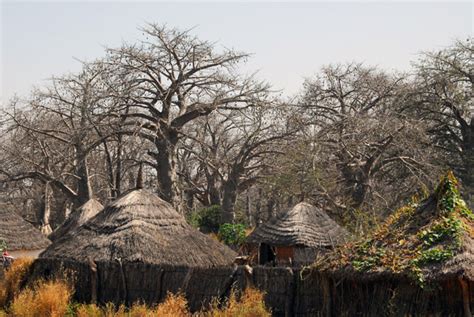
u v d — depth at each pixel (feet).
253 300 76.02
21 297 87.56
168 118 222.07
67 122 246.06
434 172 199.21
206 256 97.30
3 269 109.40
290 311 75.77
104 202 293.02
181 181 268.82
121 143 225.56
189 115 223.30
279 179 195.21
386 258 65.36
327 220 119.34
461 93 221.66
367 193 194.08
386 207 196.65
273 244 115.44
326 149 202.39
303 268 74.95
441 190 67.87
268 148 239.50
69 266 93.35
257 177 233.14
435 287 61.62
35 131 223.51
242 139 263.90
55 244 100.53
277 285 77.66
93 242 94.63
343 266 68.54
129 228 94.89
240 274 81.46
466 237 63.10
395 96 232.12
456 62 225.97
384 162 200.34
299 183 185.57
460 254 61.41
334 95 243.81
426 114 227.20
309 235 113.80
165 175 218.79
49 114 236.63
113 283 89.61
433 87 227.20
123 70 217.77
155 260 91.30
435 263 62.08
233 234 183.52
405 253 64.64
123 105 220.64
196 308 82.69
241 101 225.76
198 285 83.61
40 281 91.56
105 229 96.37
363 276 65.67
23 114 229.25
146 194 102.63
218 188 262.26
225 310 76.07
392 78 242.78
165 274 86.89
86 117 216.54
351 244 72.08
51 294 85.15
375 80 241.76
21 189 272.51
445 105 228.22
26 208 279.28
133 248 91.76
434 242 64.18
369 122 202.08
